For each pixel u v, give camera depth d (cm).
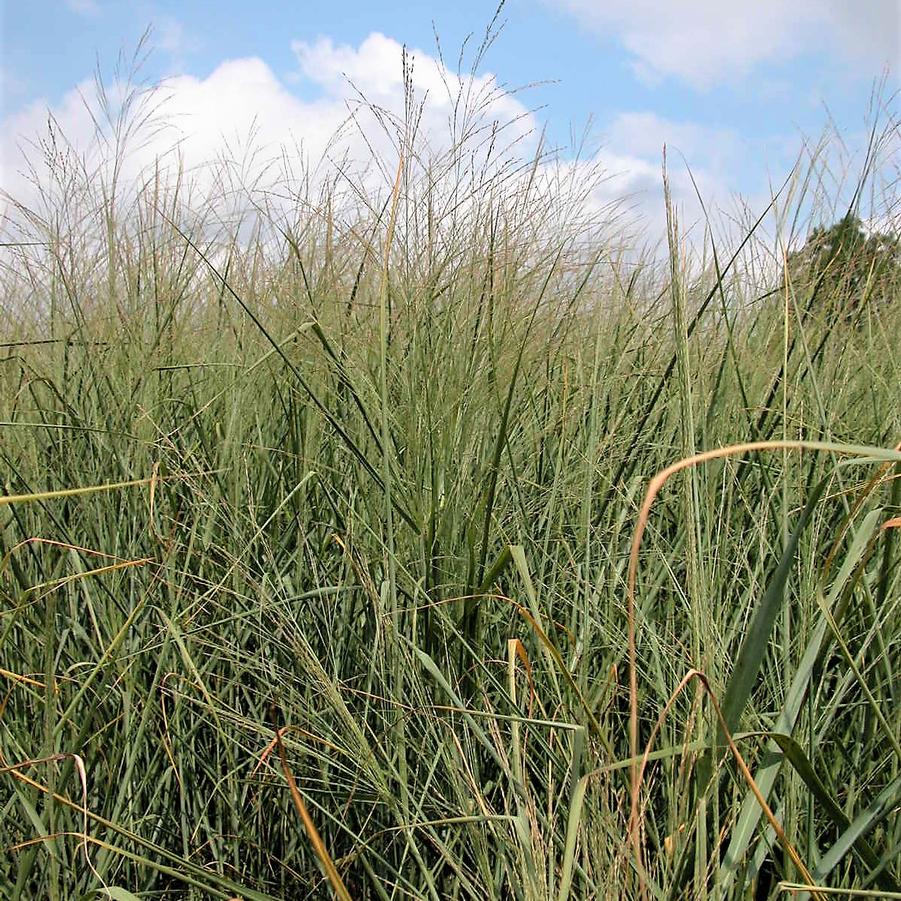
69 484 238
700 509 187
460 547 209
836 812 135
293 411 250
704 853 142
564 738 181
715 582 183
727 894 146
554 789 177
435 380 216
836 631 144
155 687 197
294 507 249
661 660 204
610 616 197
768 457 221
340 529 232
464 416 219
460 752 174
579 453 245
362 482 231
